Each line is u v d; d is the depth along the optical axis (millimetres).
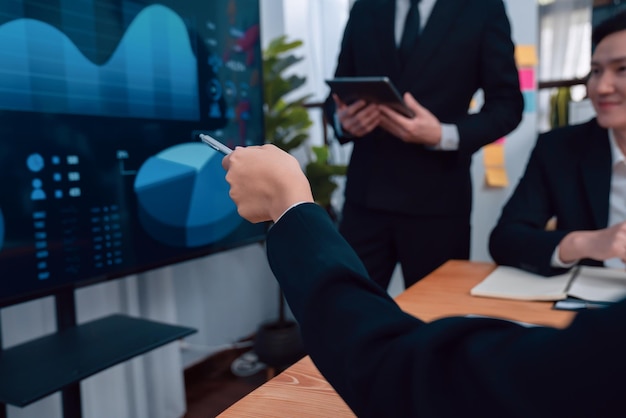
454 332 273
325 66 2963
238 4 1737
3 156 1091
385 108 1359
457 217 1556
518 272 1078
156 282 2027
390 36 1526
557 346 230
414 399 261
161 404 1953
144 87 1407
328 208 2365
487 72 1489
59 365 1080
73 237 1238
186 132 1551
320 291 333
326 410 535
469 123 1438
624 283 933
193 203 1582
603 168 1261
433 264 1555
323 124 2688
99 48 1283
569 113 2480
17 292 1127
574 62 4031
